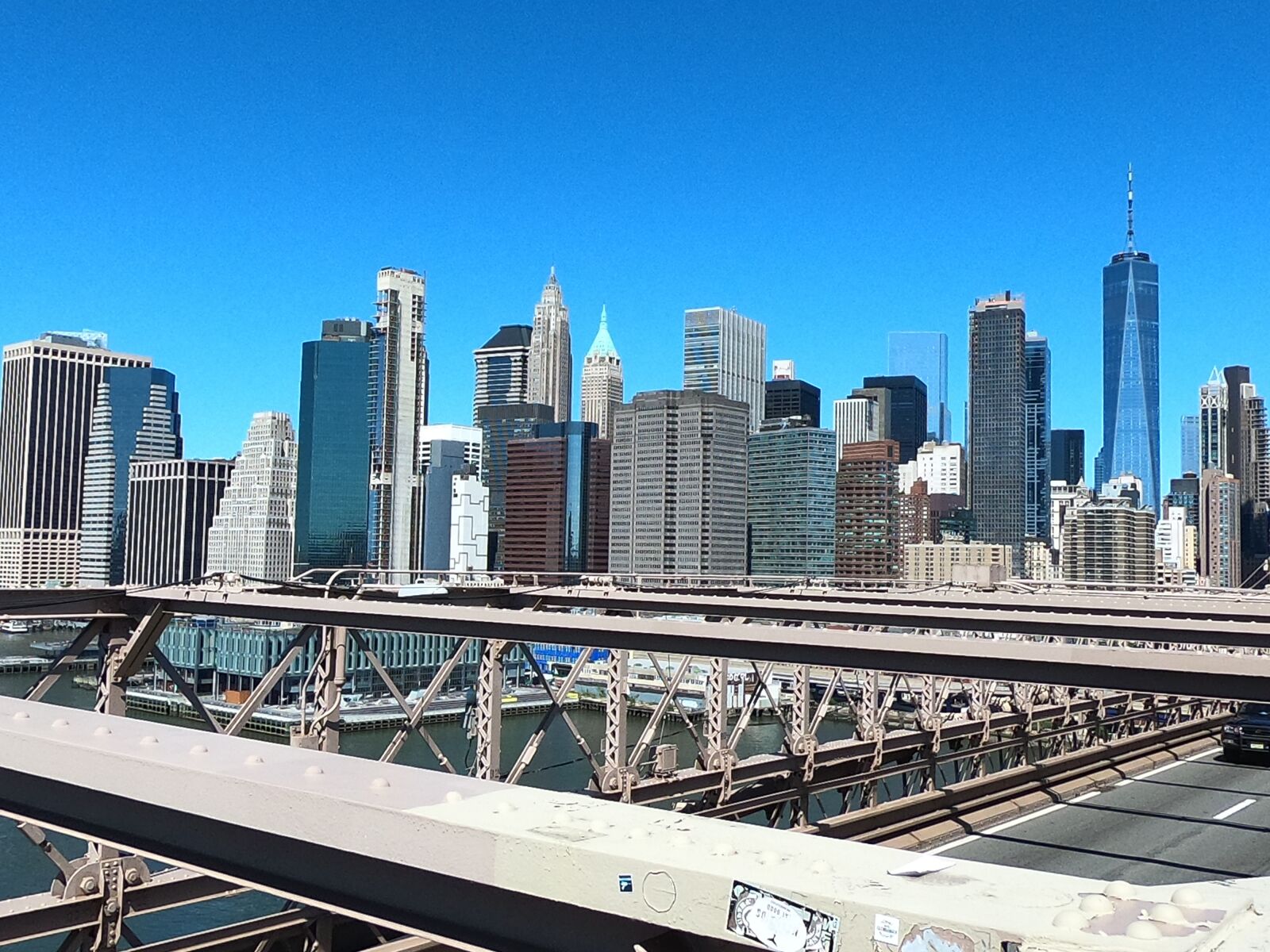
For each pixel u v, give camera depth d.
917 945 2.75
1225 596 37.22
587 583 23.45
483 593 19.94
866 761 21.92
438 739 64.56
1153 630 15.56
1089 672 11.33
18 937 10.78
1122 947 2.53
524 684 76.81
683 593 25.17
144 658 15.06
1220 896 2.83
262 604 15.09
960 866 3.12
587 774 46.97
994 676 11.90
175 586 15.48
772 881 3.03
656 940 3.36
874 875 3.08
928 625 17.55
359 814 3.83
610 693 16.91
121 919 11.49
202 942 11.98
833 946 2.89
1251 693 10.32
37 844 10.95
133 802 4.89
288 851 4.39
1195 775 29.22
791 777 19.92
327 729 14.91
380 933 13.52
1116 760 30.36
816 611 18.42
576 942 3.62
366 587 18.39
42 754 4.76
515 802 3.85
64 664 14.30
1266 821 22.52
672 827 3.54
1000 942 2.65
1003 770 26.66
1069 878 3.03
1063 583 40.28
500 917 3.82
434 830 3.64
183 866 4.75
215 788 4.20
